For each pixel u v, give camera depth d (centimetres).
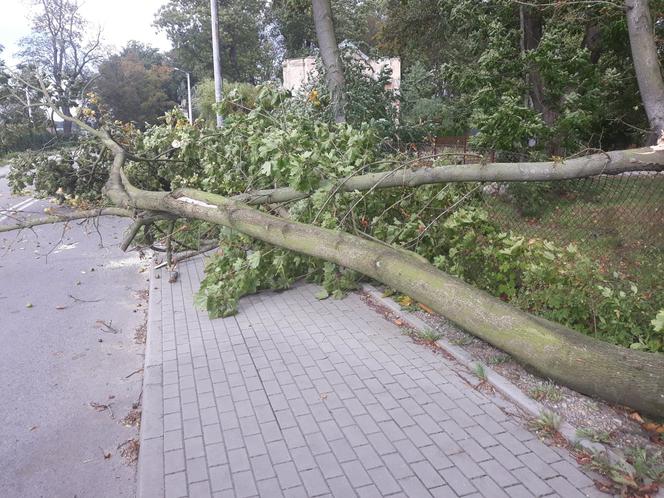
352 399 357
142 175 863
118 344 501
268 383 384
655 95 539
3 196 1551
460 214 510
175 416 343
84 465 317
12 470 313
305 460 291
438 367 401
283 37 4725
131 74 5550
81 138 920
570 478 268
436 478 271
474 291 346
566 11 937
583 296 418
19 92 870
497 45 948
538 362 303
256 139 599
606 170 390
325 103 927
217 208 541
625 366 272
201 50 4416
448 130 1211
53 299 640
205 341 467
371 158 611
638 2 536
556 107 925
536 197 642
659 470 262
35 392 409
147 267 773
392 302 541
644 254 580
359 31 3634
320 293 572
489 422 323
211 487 272
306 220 582
